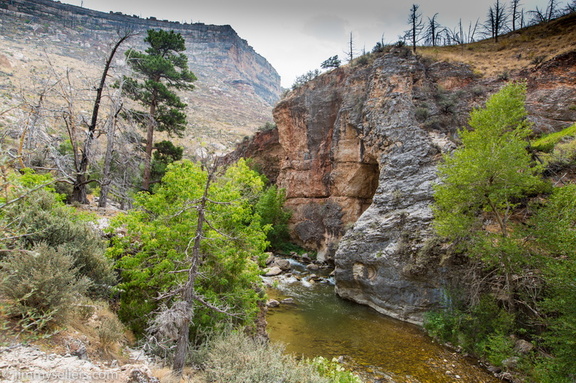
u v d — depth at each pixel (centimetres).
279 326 1647
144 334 895
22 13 12456
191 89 3184
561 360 987
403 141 2344
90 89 1852
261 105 16300
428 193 2023
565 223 1114
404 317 1788
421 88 2711
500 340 1256
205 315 971
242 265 1188
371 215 2241
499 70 2994
